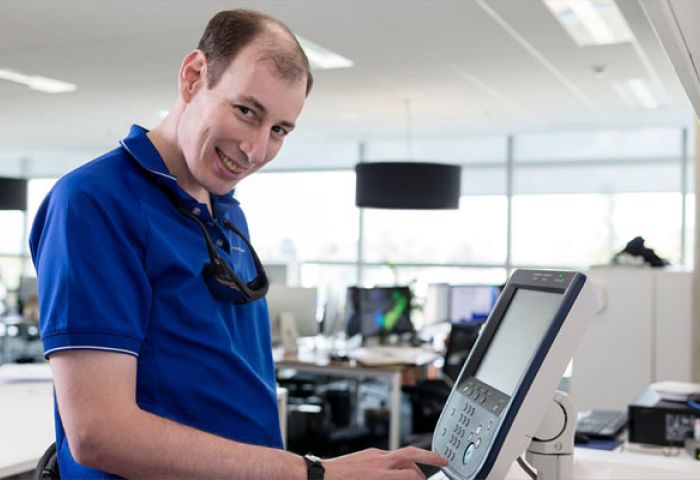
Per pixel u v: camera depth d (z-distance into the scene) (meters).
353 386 6.13
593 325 4.09
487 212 8.67
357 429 5.62
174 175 1.10
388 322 5.50
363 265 9.38
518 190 8.52
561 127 7.79
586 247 8.20
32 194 11.11
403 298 5.71
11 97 6.52
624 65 5.11
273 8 4.01
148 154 1.04
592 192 8.17
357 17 4.16
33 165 11.07
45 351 0.92
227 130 1.00
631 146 7.99
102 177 0.99
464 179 8.80
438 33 4.45
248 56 0.98
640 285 4.01
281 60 0.99
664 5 1.14
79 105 6.84
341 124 7.76
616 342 4.05
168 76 5.61
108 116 7.41
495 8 3.96
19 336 8.48
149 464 0.91
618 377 4.04
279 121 1.02
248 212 9.97
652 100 6.31
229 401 1.06
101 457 0.90
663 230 7.86
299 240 9.73
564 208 8.30
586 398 4.10
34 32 4.55
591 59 4.98
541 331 1.02
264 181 9.93
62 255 0.93
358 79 5.70
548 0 3.84
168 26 4.34
